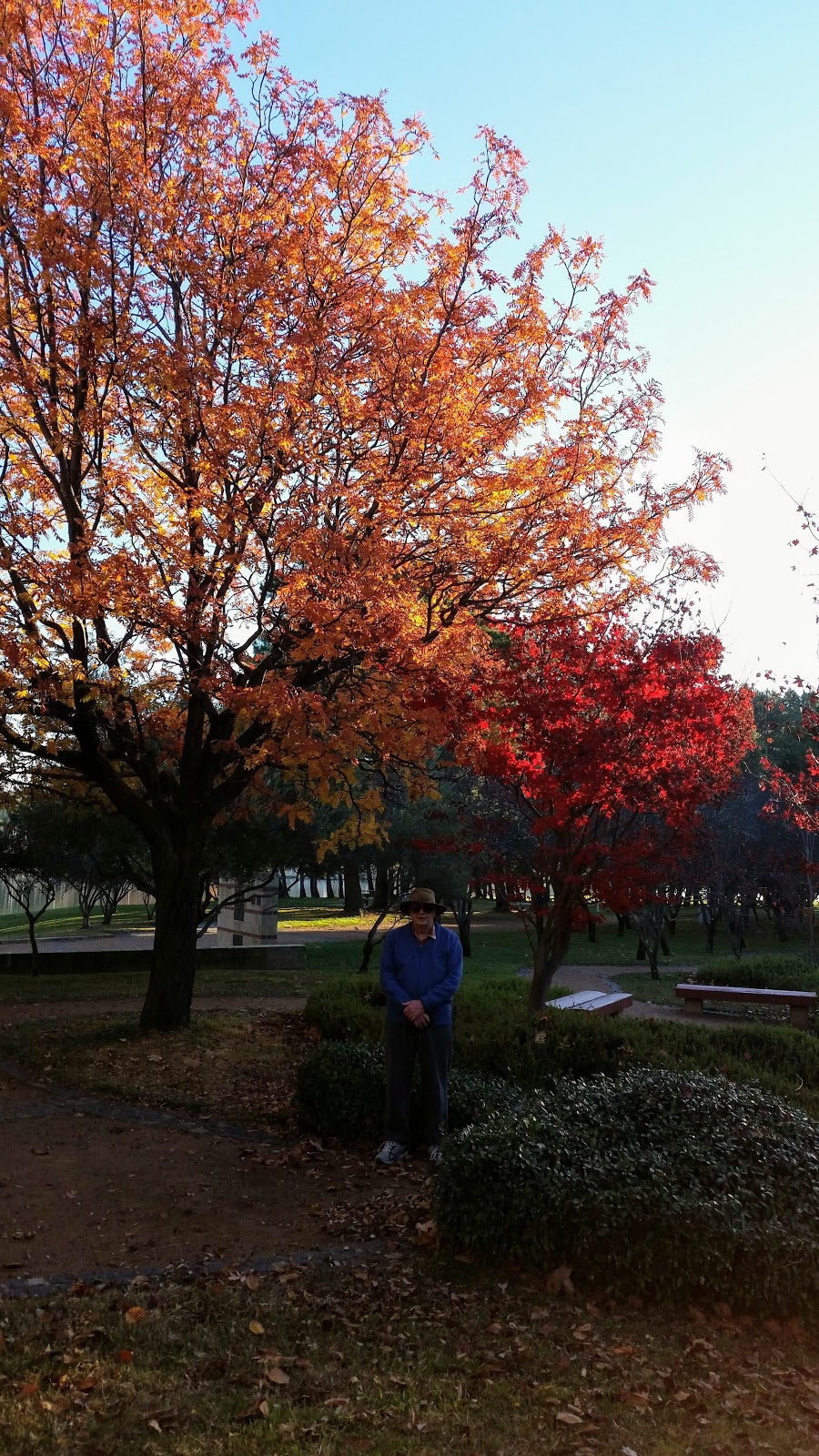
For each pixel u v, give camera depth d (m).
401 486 8.55
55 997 14.55
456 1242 5.02
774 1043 9.00
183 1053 9.66
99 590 8.10
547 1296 4.60
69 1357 3.81
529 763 8.95
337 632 8.04
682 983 20.27
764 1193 4.66
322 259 8.69
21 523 8.70
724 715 9.34
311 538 8.02
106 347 8.65
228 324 8.59
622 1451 3.27
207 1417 3.44
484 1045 8.10
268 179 9.10
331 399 8.32
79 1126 7.49
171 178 8.70
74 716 9.90
